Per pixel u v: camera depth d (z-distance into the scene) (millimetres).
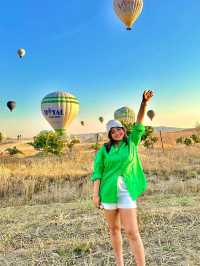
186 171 8211
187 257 2760
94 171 2410
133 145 2383
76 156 11984
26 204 5922
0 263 2824
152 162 9805
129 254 2873
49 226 3750
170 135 32156
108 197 2338
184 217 3766
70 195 6172
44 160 10281
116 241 2439
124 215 2318
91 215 4164
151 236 3264
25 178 7414
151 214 3869
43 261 2832
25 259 2898
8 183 6836
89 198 5934
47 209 4695
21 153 17578
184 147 17812
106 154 2369
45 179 7469
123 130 2396
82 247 3041
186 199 4910
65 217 4109
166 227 3461
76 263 2787
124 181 2332
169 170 8367
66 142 15328
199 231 3322
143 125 2422
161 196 5531
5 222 4090
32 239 3395
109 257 2836
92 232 3480
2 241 3344
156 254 2842
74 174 8016
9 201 6094
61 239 3332
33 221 3996
